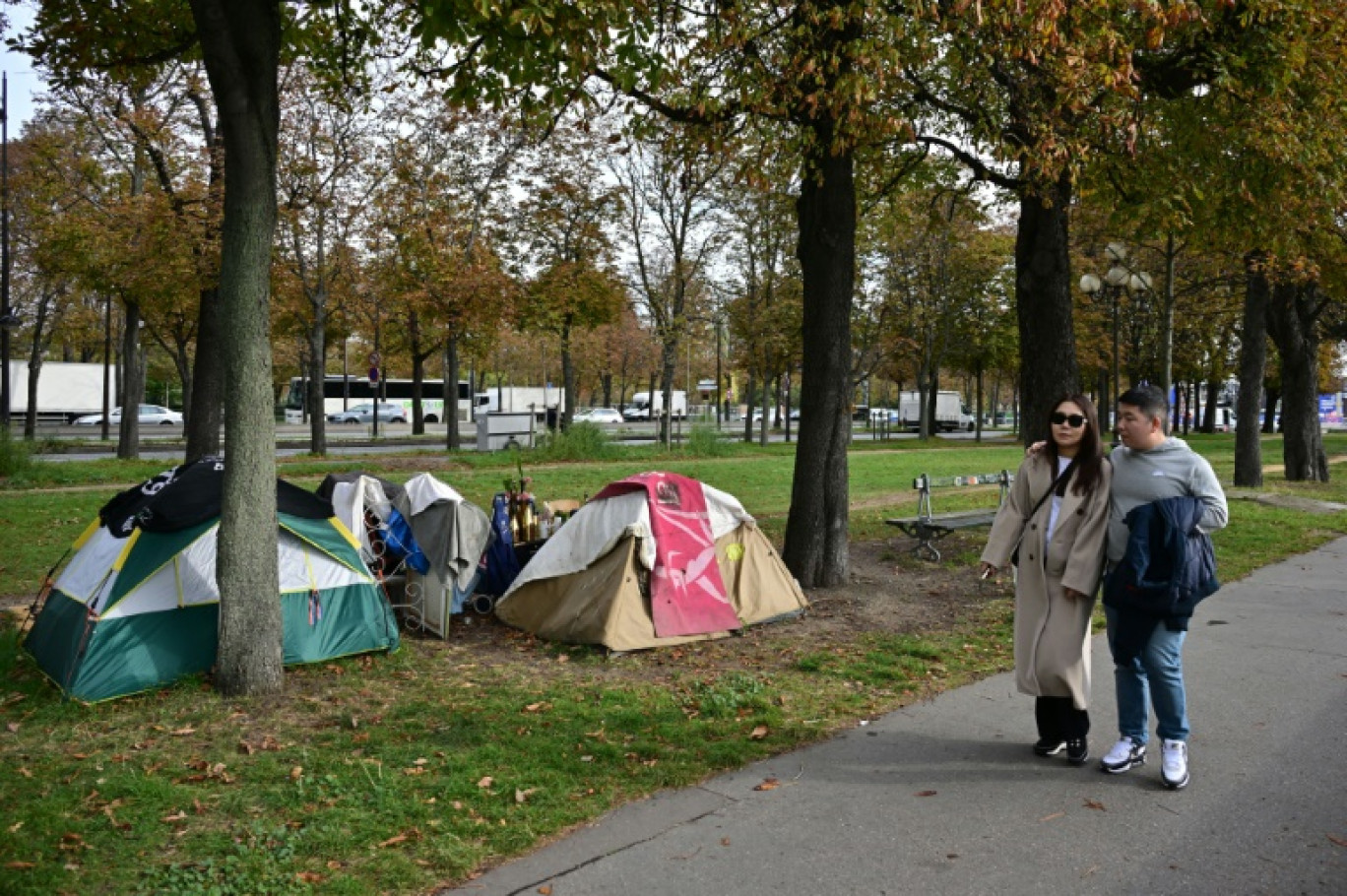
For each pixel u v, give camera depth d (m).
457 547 7.86
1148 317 37.38
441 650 7.43
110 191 23.17
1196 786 4.66
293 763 4.98
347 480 8.61
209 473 7.01
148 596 6.30
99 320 35.34
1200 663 6.87
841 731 5.56
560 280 30.16
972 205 14.07
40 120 23.59
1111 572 4.68
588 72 7.44
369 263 27.50
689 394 79.06
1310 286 21.00
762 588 8.27
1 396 27.19
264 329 6.16
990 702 6.09
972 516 11.88
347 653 7.02
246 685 6.08
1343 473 24.64
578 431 28.12
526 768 4.90
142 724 5.59
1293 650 7.23
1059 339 10.96
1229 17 10.17
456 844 4.07
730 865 3.90
